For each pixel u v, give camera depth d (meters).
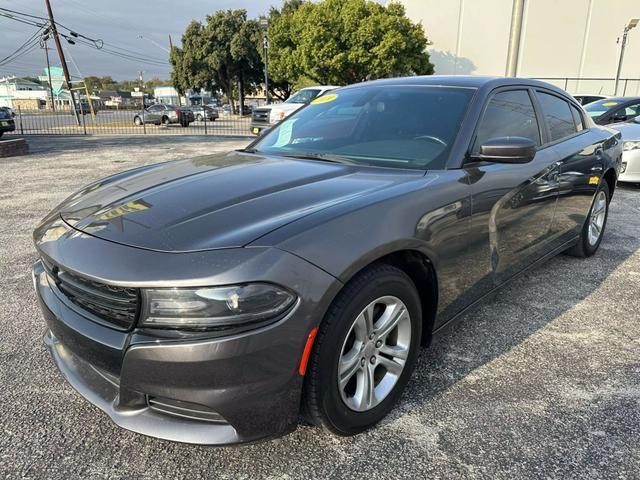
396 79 3.39
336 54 28.39
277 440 2.06
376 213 1.95
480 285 2.65
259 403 1.67
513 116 3.05
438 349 2.80
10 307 3.33
